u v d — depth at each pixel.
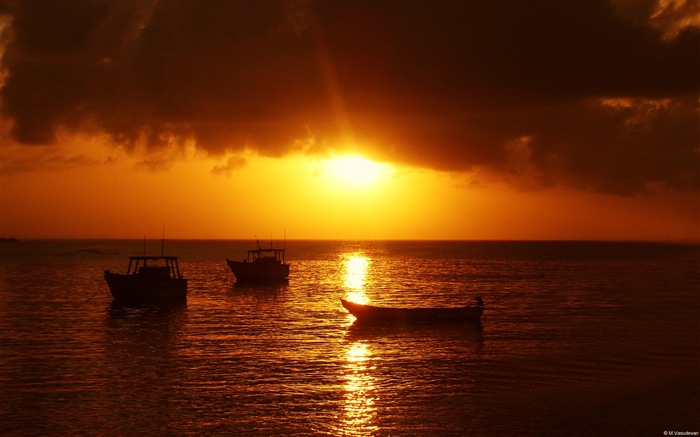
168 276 71.31
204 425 26.92
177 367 37.09
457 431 26.28
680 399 30.55
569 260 198.75
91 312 62.41
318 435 25.84
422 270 142.62
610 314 61.97
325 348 43.31
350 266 160.62
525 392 31.88
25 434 25.86
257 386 32.81
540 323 55.78
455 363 38.41
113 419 27.59
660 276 120.50
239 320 57.44
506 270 142.00
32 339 46.53
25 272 123.19
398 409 29.08
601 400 30.38
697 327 53.16
